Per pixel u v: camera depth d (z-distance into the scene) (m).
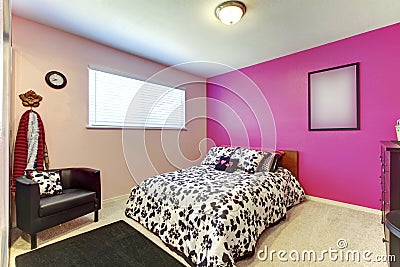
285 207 2.52
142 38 2.82
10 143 2.17
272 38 2.81
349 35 2.74
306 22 2.40
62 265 1.65
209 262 1.54
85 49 2.87
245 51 3.26
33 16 2.32
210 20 2.36
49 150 2.56
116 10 2.19
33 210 1.86
